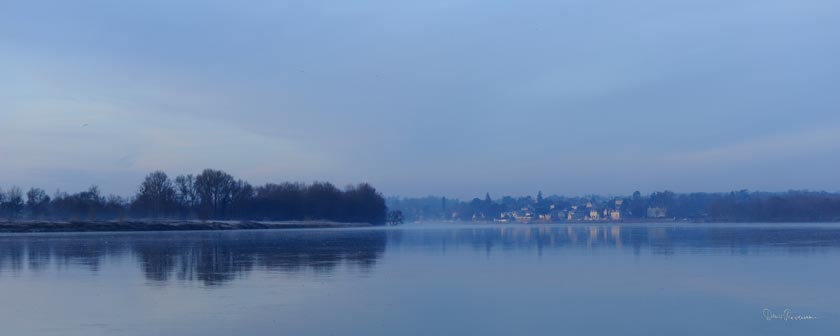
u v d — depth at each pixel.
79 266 42.06
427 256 50.56
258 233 120.94
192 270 39.12
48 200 172.25
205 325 22.00
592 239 82.25
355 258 48.59
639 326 21.81
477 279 33.94
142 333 20.89
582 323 22.30
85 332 21.03
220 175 198.12
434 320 22.81
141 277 35.38
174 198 187.38
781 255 48.84
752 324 22.12
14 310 24.89
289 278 34.62
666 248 58.75
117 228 142.38
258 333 20.88
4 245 69.38
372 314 23.86
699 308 24.95
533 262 44.03
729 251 53.78
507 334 20.70
